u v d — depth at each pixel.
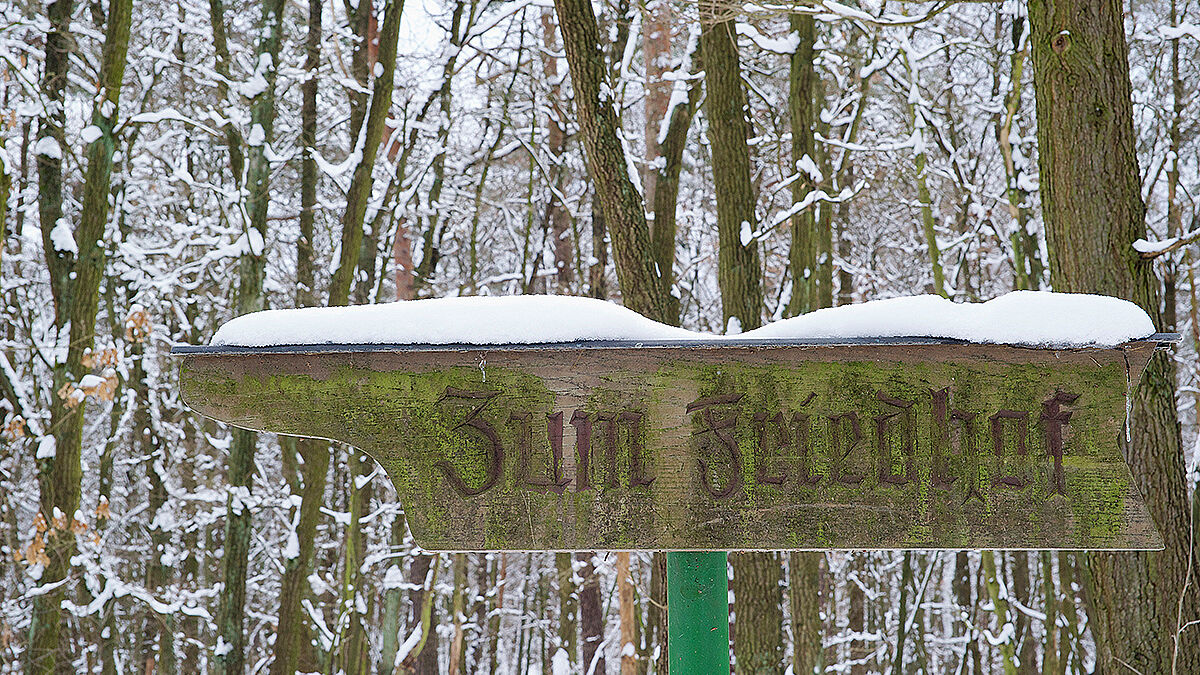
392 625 14.37
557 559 15.26
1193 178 12.37
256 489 14.31
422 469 2.32
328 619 15.65
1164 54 11.63
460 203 14.41
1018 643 17.19
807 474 2.27
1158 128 11.64
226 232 10.66
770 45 10.38
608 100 7.70
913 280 15.95
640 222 7.67
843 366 2.29
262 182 10.58
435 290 14.68
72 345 9.12
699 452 2.29
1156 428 4.93
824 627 19.48
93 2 11.37
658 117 12.52
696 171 15.21
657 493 2.29
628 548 2.28
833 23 12.08
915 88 11.78
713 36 9.05
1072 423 2.24
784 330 2.35
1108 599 5.05
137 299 12.12
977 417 2.26
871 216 15.70
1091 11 5.01
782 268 15.04
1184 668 4.84
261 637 18.09
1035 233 12.29
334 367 2.34
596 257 14.11
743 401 2.30
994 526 2.22
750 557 9.04
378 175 13.01
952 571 20.47
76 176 12.09
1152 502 4.90
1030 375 2.26
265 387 2.34
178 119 9.68
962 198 13.66
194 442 14.77
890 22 6.56
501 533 2.29
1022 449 2.24
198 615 11.54
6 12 10.06
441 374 2.34
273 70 10.59
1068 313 2.25
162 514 13.35
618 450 2.30
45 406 11.89
